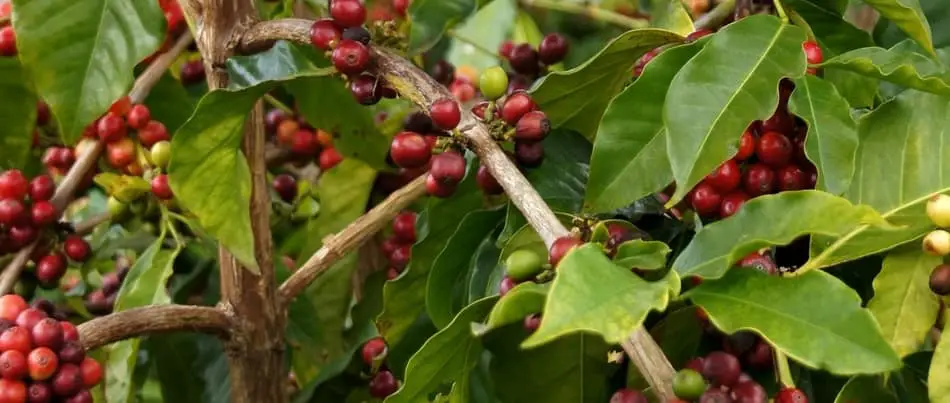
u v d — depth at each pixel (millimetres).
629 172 917
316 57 1151
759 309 801
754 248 803
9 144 1138
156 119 1229
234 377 1075
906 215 900
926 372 932
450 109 896
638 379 973
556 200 1014
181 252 1224
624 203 914
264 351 1071
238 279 1061
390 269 1196
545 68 1177
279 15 1280
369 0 1217
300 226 1329
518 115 918
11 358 914
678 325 959
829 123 888
